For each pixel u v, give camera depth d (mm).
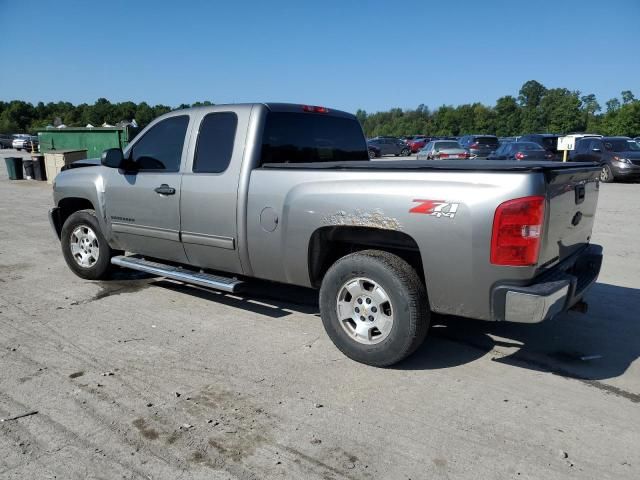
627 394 3652
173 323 4949
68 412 3352
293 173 4277
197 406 3439
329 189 4039
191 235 5000
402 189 3719
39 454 2920
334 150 5512
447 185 3564
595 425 3256
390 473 2785
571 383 3807
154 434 3119
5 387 3670
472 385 3760
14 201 14555
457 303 3676
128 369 3971
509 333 4754
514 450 2990
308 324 4934
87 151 20234
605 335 4707
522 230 3359
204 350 4328
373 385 3742
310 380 3812
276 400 3523
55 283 6309
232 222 4652
